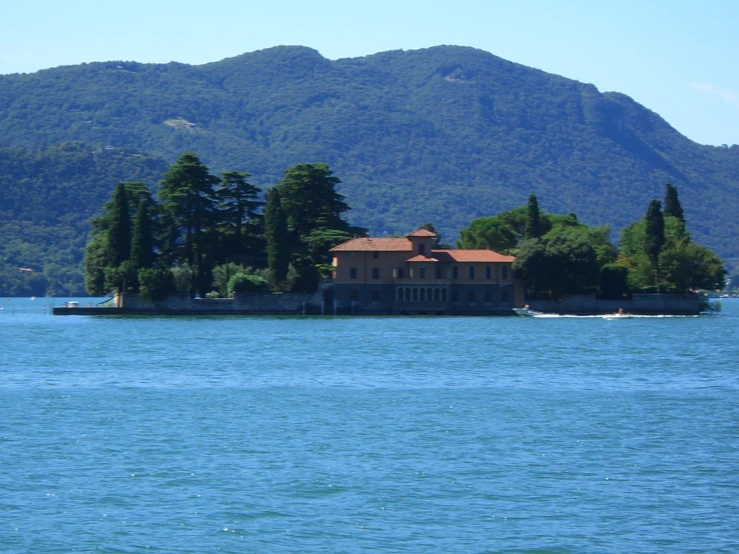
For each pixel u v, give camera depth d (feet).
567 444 444.14
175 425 485.97
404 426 483.92
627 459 416.67
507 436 460.55
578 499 358.64
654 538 320.50
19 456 418.31
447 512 343.87
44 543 313.53
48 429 476.13
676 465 406.82
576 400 569.23
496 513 343.26
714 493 367.25
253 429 476.13
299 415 514.68
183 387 623.36
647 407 544.62
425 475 388.57
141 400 566.77
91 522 332.39
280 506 349.20
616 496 362.74
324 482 377.71
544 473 393.09
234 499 356.59
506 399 572.92
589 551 310.04
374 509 346.54
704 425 490.49
